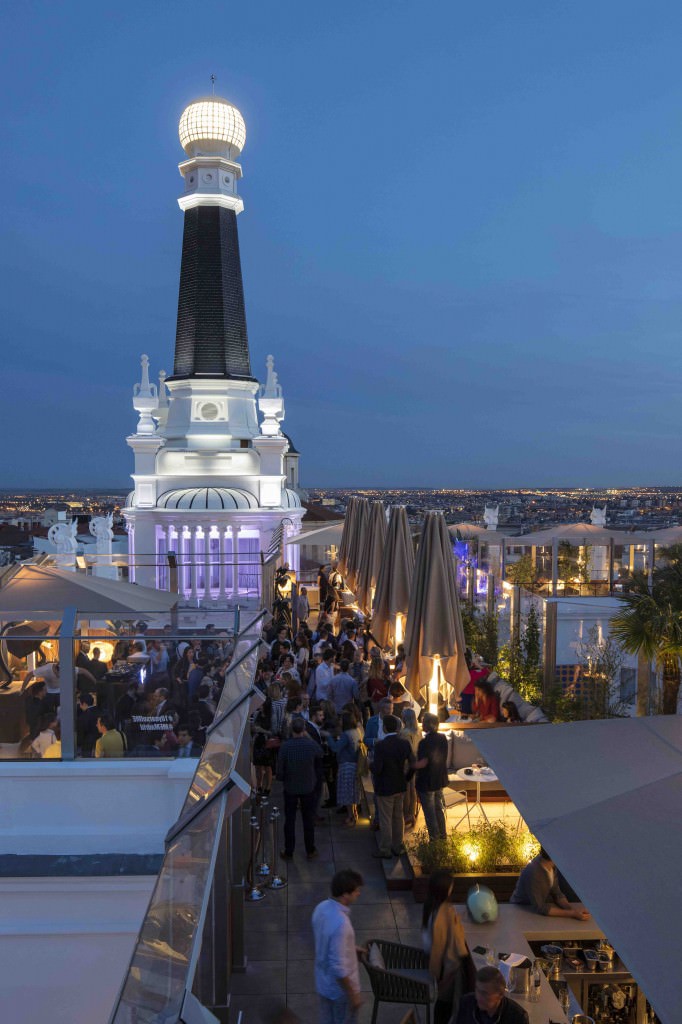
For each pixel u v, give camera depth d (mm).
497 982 5281
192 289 33094
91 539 27266
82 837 8641
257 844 9648
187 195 32969
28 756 8680
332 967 5836
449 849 8805
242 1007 7008
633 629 14719
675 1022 3555
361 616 20141
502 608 20328
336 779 11281
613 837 4922
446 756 9391
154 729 8773
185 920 4426
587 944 7180
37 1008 8227
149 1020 3479
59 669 8664
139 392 31359
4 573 10609
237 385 32969
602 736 6379
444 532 11531
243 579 18625
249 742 9352
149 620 9344
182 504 30547
